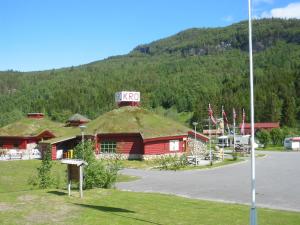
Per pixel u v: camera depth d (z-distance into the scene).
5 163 47.16
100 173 22.50
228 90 171.38
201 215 17.06
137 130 51.72
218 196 24.91
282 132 90.44
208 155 53.09
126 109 58.28
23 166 43.81
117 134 52.25
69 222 14.82
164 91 184.88
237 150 69.88
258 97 148.50
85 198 19.05
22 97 187.50
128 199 19.50
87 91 183.38
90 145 23.45
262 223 16.42
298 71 176.38
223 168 42.75
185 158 45.53
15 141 63.59
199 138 59.91
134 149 51.66
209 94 168.75
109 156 51.31
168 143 53.53
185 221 15.83
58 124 70.50
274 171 39.16
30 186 29.64
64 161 19.53
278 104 147.12
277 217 17.72
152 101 180.88
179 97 176.88
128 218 15.70
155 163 47.03
